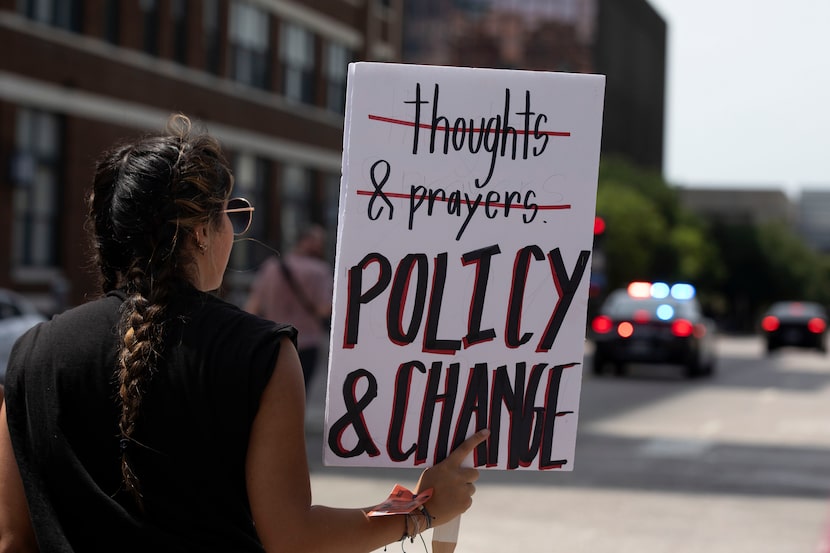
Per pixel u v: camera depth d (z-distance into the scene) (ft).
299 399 6.53
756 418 50.60
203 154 6.93
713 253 264.31
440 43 263.70
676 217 225.76
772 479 33.35
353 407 7.76
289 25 114.11
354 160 7.82
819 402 59.52
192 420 6.36
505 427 7.85
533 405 7.87
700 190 487.20
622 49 282.77
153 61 90.53
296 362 6.59
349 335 7.78
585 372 82.02
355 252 7.79
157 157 6.78
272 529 6.48
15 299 49.85
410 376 7.80
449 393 7.82
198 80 97.19
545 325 7.89
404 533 7.32
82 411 6.49
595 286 84.38
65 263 80.64
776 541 24.63
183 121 7.14
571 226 7.93
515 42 261.44
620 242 186.19
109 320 6.65
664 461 36.58
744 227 320.50
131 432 6.32
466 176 7.88
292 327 6.65
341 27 123.34
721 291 319.68
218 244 7.03
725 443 41.45
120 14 86.58
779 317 134.31
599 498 29.63
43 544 6.47
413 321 7.81
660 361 76.13
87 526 6.44
